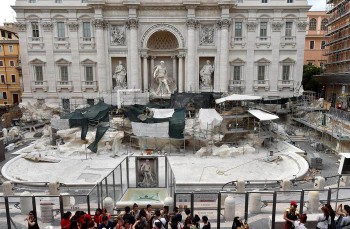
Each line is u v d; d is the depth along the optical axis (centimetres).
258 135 3262
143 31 5088
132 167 2662
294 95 5081
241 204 1844
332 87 5784
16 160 2917
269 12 5053
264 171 2591
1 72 6919
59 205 1736
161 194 1967
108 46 5131
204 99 3841
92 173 2567
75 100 5341
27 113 4644
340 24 5378
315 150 3381
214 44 5134
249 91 5312
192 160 2892
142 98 4706
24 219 1670
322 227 1283
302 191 1569
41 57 5244
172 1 4934
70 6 5028
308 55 7269
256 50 5191
